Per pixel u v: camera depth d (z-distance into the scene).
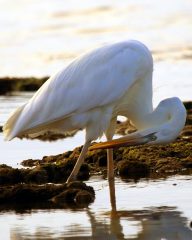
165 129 14.05
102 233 11.56
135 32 34.28
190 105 21.16
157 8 39.53
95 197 13.70
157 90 23.36
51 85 14.30
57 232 11.66
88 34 34.53
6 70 28.70
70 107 14.22
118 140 14.05
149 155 16.22
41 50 31.86
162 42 31.86
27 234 11.62
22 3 42.75
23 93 25.45
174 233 11.52
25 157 16.88
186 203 13.05
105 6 41.16
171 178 14.84
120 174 15.35
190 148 16.58
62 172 15.21
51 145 18.20
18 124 14.05
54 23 37.41
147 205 13.02
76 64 14.45
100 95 14.27
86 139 14.50
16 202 13.54
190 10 38.41
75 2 42.56
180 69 26.92
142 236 11.41
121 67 14.42
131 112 14.88
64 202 13.43
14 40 34.06
